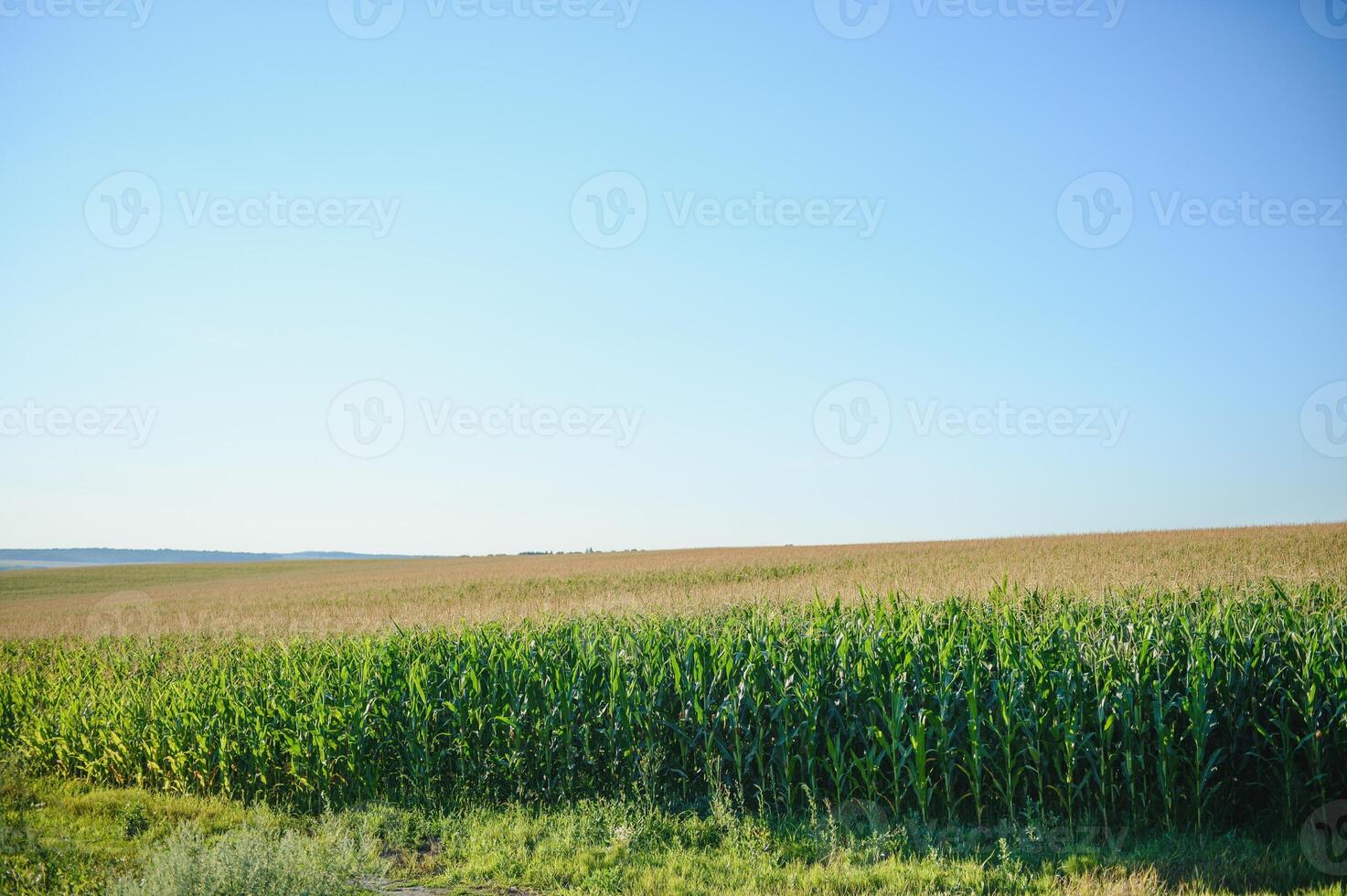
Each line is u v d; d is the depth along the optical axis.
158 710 14.36
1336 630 10.84
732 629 14.78
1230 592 16.84
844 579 32.50
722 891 8.01
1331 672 10.16
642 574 49.19
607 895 8.05
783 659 11.94
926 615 14.03
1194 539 45.34
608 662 12.87
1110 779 9.78
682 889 8.05
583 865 8.90
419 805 11.59
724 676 11.97
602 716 12.01
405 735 12.34
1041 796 9.97
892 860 8.66
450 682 12.89
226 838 7.68
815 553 63.84
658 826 10.13
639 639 14.25
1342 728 9.65
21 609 52.16
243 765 13.00
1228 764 9.98
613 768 11.66
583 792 11.63
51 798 12.77
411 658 14.12
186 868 7.05
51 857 9.19
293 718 13.02
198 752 13.12
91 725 14.77
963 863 8.54
